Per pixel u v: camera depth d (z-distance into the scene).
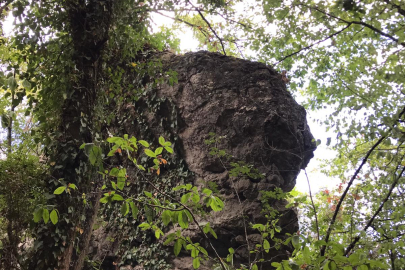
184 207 2.57
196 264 2.88
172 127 8.53
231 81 8.12
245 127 7.54
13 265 4.18
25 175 4.37
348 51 7.08
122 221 8.52
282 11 6.12
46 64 5.27
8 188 4.22
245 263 6.43
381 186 4.95
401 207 4.43
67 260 4.46
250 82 8.00
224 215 7.09
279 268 2.52
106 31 5.57
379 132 4.68
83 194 4.16
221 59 8.60
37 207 2.40
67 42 5.43
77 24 5.38
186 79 8.61
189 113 8.34
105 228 8.79
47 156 4.77
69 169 4.63
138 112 9.13
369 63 5.63
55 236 4.34
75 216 4.54
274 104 7.63
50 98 4.92
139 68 7.15
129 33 6.55
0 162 4.36
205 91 8.23
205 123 8.05
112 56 6.68
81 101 5.04
